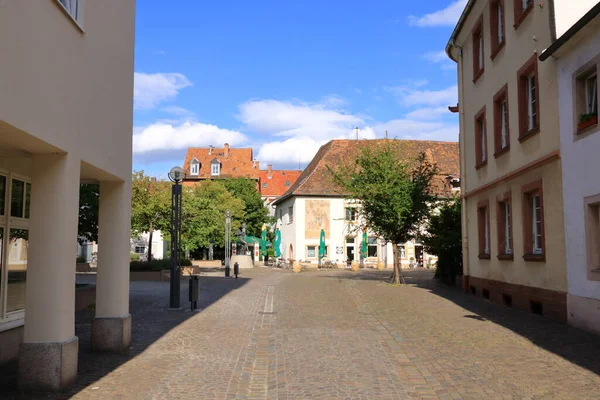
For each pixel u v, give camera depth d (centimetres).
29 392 687
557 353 923
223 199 5166
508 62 1623
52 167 712
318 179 5284
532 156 1441
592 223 1126
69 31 727
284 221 5769
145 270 2870
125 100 966
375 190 2470
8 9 571
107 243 946
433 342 1044
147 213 3080
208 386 744
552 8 1301
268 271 4212
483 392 699
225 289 2231
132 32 1015
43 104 649
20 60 595
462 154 2148
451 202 2609
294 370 839
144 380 764
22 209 920
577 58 1184
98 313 948
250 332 1184
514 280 1574
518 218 1543
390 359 905
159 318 1388
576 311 1180
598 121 1091
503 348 976
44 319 699
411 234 2609
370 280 2881
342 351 974
